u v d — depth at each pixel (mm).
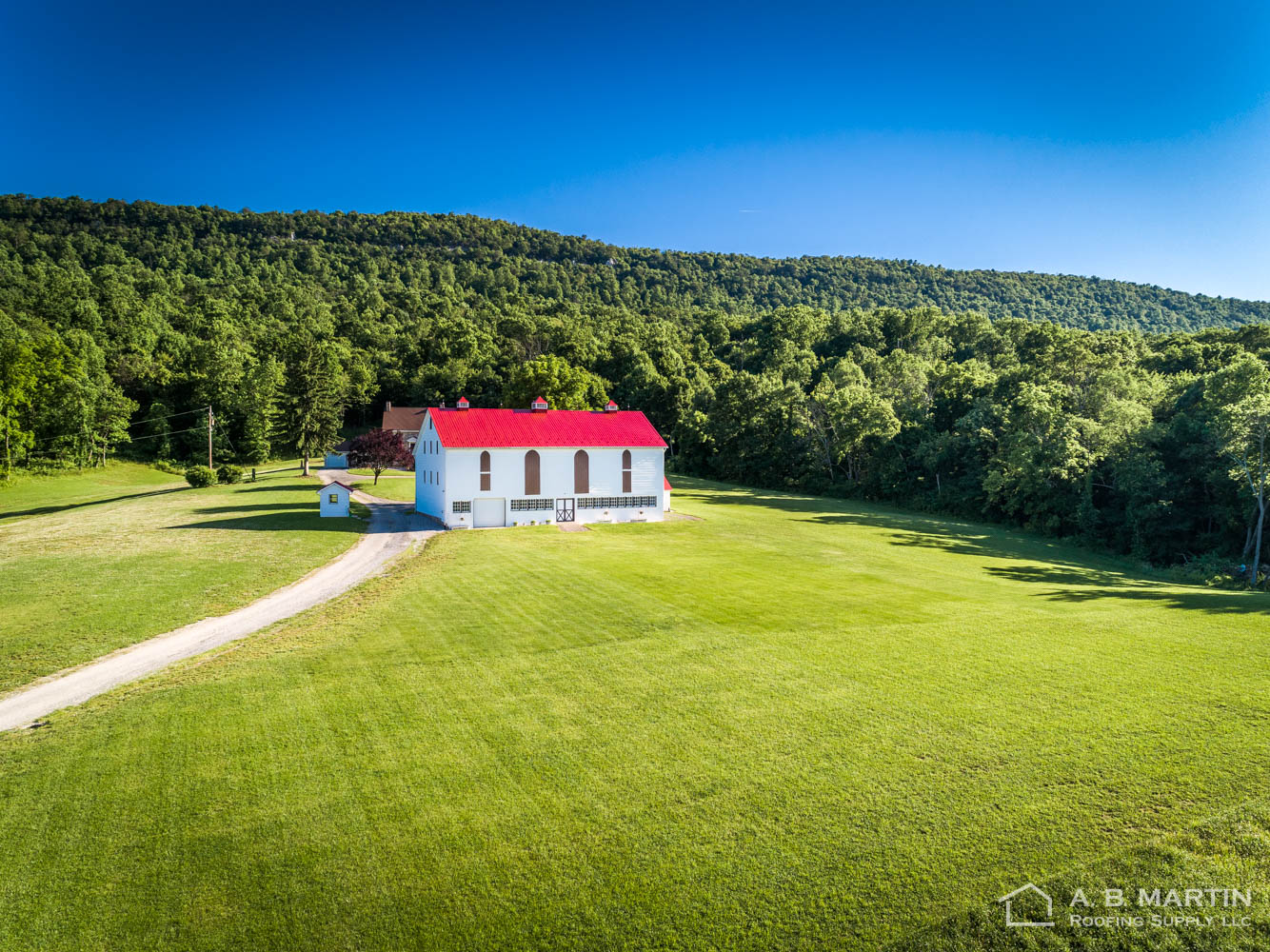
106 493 77250
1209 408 54000
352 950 10031
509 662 21812
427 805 13586
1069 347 72688
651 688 19422
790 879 11344
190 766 15133
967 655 22109
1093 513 55719
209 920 10609
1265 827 12320
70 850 12242
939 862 11664
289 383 90375
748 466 100688
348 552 42344
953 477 77750
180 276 196000
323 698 18891
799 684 19594
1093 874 11258
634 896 11023
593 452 58031
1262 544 48500
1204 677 19766
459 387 136000
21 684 20781
